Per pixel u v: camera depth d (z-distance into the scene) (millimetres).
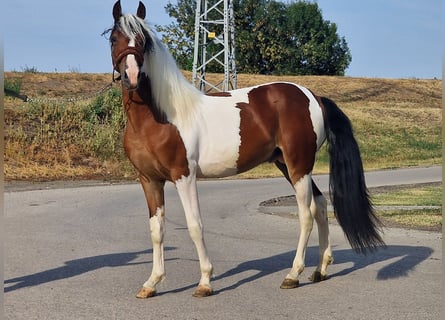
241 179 22484
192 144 6422
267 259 8414
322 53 64750
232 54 31109
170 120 6336
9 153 21188
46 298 6453
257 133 6832
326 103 7352
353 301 6355
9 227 11055
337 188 7082
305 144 7004
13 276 7422
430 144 32656
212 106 6742
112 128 24438
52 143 22766
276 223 11719
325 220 7301
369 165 27781
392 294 6598
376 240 7129
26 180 19391
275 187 19047
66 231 10703
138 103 6273
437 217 11977
